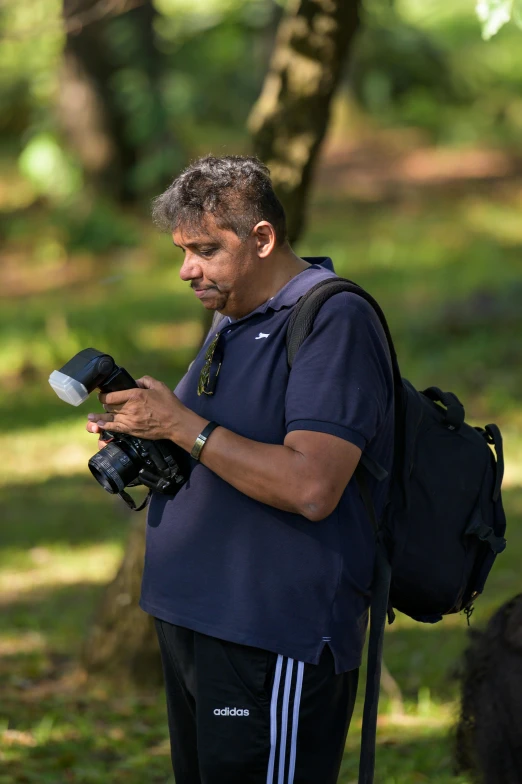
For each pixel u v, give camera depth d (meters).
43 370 30.00
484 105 49.81
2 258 39.78
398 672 12.30
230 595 6.14
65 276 37.78
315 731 6.20
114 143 41.03
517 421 23.89
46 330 31.89
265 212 6.18
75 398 6.22
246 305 6.34
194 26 49.94
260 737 6.15
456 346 28.64
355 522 6.23
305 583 6.07
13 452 24.25
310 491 5.82
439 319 29.88
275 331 6.20
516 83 51.28
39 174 40.81
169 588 6.37
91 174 41.19
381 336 6.24
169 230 6.31
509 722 5.44
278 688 6.10
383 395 6.13
